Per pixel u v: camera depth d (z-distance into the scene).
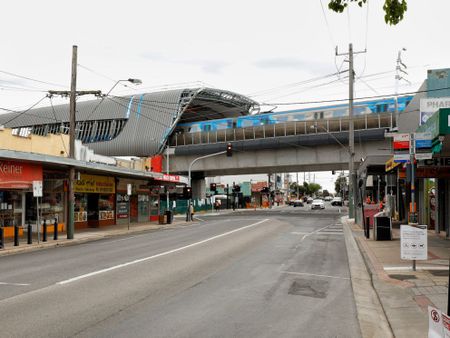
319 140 52.25
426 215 25.38
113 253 16.50
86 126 71.50
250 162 58.59
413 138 13.83
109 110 69.88
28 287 10.03
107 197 32.47
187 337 6.57
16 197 23.52
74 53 23.56
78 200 29.45
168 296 9.20
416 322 7.43
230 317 7.68
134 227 31.28
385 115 49.47
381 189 48.34
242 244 19.42
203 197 72.25
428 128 12.97
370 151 51.00
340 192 149.88
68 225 22.30
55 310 7.98
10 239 21.53
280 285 10.55
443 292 9.50
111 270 12.41
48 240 21.28
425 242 11.82
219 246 18.61
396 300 9.02
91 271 12.26
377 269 12.45
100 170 27.45
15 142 25.53
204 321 7.41
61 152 29.97
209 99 68.94
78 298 8.95
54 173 25.38
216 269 12.69
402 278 11.12
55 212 26.66
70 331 6.74
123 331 6.79
